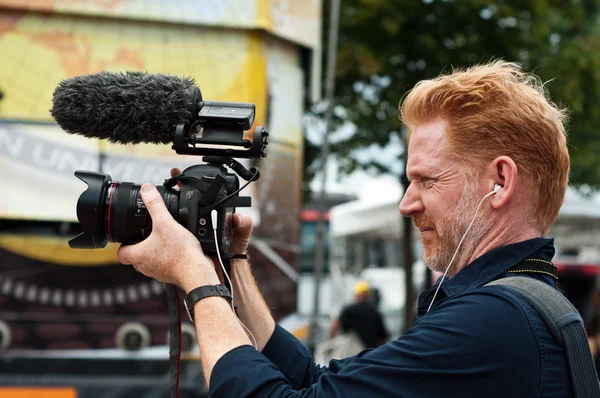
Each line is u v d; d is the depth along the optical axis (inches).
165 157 176.6
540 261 66.7
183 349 171.6
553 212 68.7
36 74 178.5
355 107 357.1
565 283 513.7
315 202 467.8
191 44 187.0
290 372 81.1
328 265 584.7
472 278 66.3
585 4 378.6
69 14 181.5
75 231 175.0
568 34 372.5
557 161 67.4
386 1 317.1
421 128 69.4
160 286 175.8
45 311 171.9
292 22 198.5
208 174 71.1
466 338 59.8
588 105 347.9
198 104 74.8
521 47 340.2
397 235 564.4
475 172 66.6
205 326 65.3
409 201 70.3
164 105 72.9
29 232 173.3
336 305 573.9
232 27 188.4
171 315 75.5
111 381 171.5
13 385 168.9
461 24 334.6
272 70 195.2
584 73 338.0
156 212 69.2
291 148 196.4
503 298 61.4
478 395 59.1
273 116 194.1
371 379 60.5
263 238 185.3
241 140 73.2
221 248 71.5
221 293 67.1
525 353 59.5
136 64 183.9
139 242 71.4
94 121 72.9
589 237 468.8
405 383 60.0
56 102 73.0
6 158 172.9
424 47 326.0
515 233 67.1
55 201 173.0
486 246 67.3
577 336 62.1
